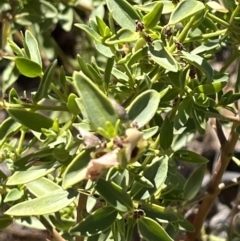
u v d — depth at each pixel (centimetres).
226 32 28
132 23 26
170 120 28
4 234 51
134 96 27
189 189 32
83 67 26
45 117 25
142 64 27
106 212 24
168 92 28
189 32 28
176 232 33
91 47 51
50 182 28
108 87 27
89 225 24
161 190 29
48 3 42
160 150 27
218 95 31
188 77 28
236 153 57
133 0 32
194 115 28
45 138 26
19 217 30
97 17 26
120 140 21
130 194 25
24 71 26
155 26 26
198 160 28
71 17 45
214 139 56
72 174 22
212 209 53
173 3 28
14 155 29
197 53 28
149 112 23
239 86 33
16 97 27
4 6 42
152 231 24
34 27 48
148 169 25
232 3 28
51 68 26
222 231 50
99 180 24
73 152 25
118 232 26
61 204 25
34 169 25
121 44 28
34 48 27
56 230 33
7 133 27
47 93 27
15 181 25
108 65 26
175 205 34
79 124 24
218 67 51
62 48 58
